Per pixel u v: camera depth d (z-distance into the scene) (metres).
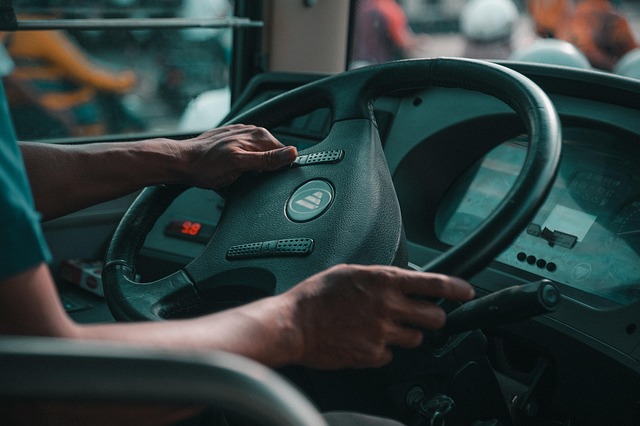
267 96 2.00
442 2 11.45
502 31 6.98
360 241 1.01
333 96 1.20
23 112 2.91
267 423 0.53
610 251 1.37
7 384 0.50
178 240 1.82
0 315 0.65
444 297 0.81
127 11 1.92
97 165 1.15
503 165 1.62
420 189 1.64
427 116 1.65
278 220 1.08
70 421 0.65
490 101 1.57
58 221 1.89
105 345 0.53
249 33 2.14
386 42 6.07
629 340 1.26
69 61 3.34
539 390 1.39
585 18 5.20
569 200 1.46
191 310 1.10
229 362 0.53
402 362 1.06
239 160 1.15
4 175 0.65
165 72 2.64
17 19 1.76
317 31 2.18
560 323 1.33
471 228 1.59
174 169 1.18
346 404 1.09
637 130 1.37
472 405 1.16
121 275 1.14
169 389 0.52
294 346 0.79
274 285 1.00
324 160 1.11
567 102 1.46
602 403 1.29
